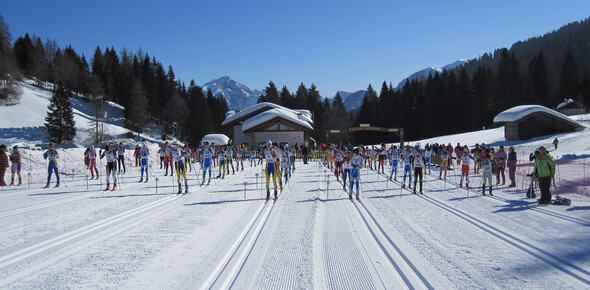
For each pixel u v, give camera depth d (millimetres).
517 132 44938
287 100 106938
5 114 60375
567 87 82938
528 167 22938
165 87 96875
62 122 56531
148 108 86125
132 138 67812
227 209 10484
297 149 44219
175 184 16609
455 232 7883
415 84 96812
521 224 8578
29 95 71250
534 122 44594
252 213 9906
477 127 81875
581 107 65000
